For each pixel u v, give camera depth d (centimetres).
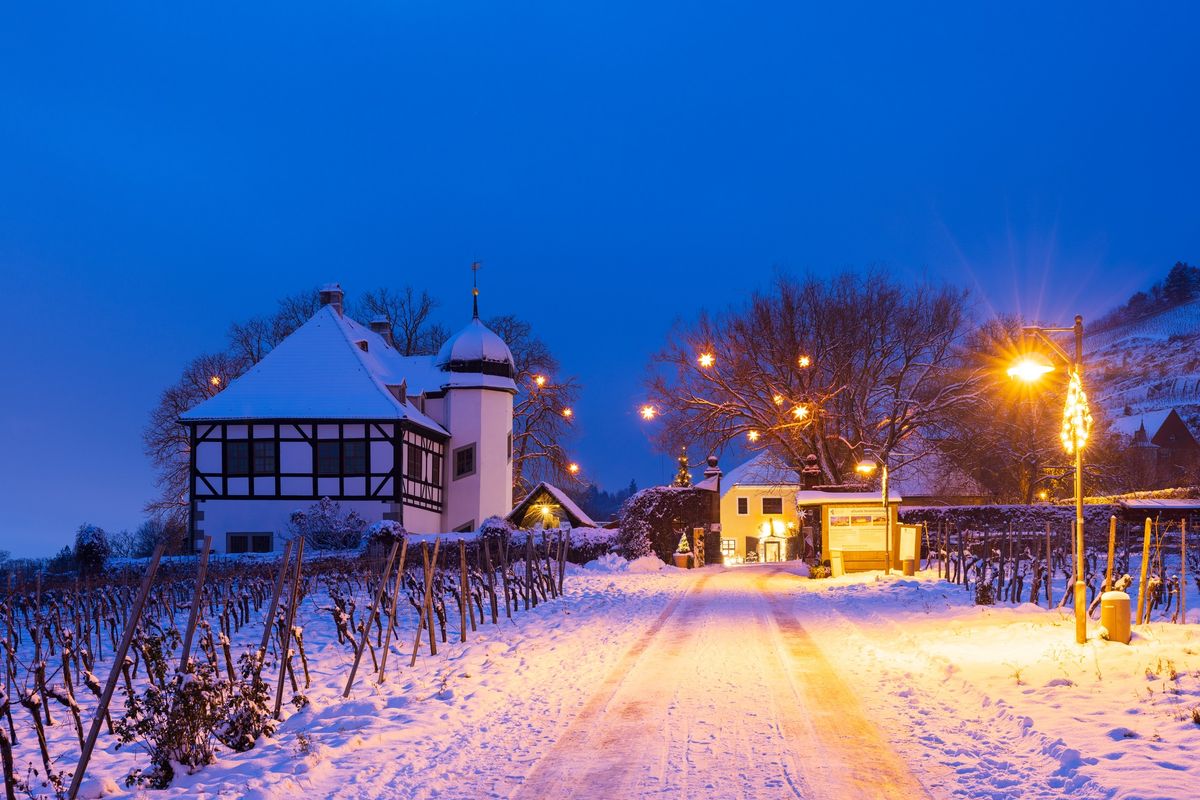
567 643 1742
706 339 4991
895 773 855
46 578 3069
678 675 1362
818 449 4903
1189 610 2070
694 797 793
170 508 6109
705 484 4950
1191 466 8419
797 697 1190
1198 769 812
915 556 3388
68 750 1111
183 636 2030
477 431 5228
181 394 6200
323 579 2958
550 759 925
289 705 1264
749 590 2936
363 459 4484
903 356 4903
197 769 945
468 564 3478
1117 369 18300
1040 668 1308
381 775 881
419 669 1526
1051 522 4175
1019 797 783
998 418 5338
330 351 4809
